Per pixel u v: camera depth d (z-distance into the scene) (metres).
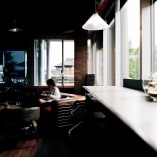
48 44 9.43
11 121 4.23
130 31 5.02
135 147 1.65
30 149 4.38
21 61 11.01
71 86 9.39
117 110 1.55
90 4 7.64
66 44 9.45
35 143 4.76
